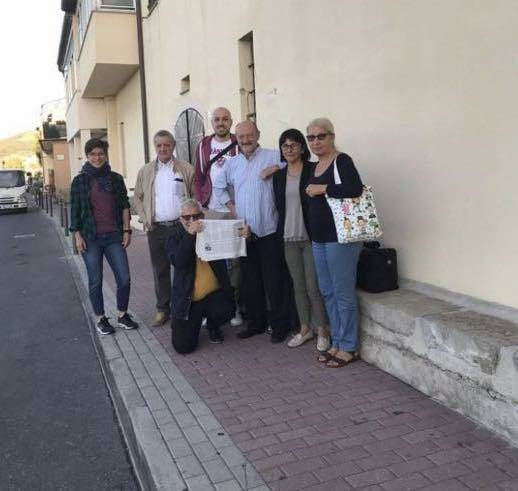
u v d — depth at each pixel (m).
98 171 5.83
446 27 4.20
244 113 7.97
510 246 3.85
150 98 13.27
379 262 4.69
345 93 5.44
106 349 5.50
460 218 4.24
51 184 38.47
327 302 4.74
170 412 4.04
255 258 5.43
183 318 5.15
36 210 30.33
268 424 3.78
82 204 5.81
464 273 4.26
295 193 4.84
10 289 9.62
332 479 3.11
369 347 4.67
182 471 3.25
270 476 3.17
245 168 5.23
